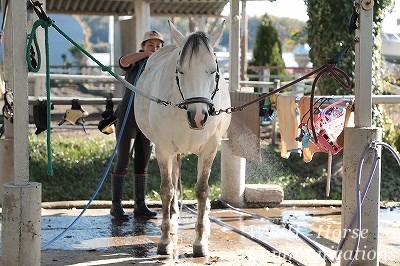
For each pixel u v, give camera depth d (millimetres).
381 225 6953
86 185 9688
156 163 10523
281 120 6281
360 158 4809
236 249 5934
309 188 9734
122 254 5773
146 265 5422
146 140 7168
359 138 4824
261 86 10984
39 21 4570
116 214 7152
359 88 4895
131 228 6793
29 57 4535
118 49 15406
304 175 10258
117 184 7180
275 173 10195
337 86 10742
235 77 7703
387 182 9938
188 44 4852
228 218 7246
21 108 4586
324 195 9516
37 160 10297
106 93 19562
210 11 16922
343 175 4969
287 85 5289
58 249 5941
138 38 13672
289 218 7312
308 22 11156
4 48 7066
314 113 5848
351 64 10602
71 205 7922
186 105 4852
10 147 7398
